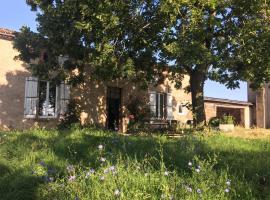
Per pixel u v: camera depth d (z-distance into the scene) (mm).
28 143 8891
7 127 18078
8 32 18297
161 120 24906
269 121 34344
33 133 10938
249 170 6242
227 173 5781
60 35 15930
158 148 8109
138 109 23250
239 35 15461
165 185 4973
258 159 7188
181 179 5355
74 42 15984
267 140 11273
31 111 18844
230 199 4922
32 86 18922
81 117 20734
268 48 15312
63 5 15086
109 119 22469
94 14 14602
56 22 15781
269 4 15172
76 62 17750
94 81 21391
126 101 23219
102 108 21875
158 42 16438
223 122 20016
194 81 18656
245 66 16984
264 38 15203
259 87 18781
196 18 14391
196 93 18609
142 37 16094
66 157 7582
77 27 14641
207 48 15680
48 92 19484
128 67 16109
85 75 20875
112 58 15531
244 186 5340
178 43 14867
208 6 14648
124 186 5062
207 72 18797
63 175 6055
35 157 7480
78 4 14812
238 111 35188
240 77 18125
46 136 10359
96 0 14602
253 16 15648
